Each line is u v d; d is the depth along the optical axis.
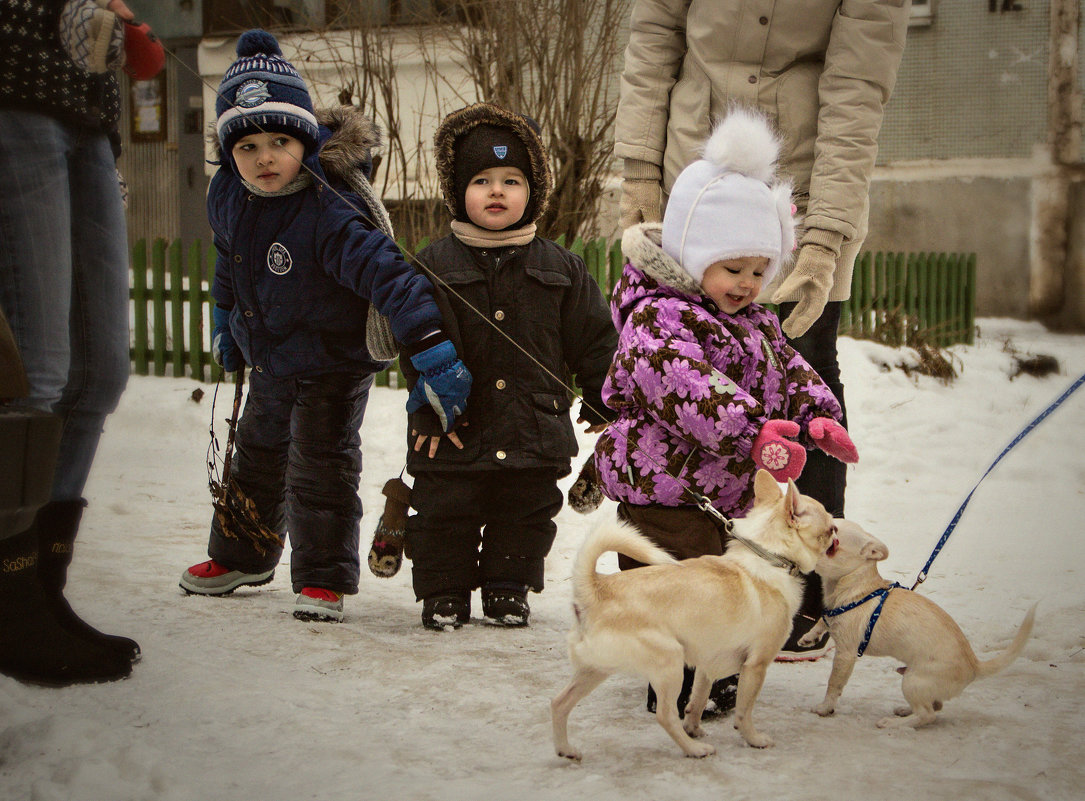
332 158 4.70
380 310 4.56
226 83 4.62
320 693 3.64
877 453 9.37
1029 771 2.97
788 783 2.88
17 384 2.87
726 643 3.14
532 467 4.67
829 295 4.76
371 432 9.52
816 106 4.76
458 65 14.20
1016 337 18.80
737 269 3.70
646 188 5.00
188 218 8.55
